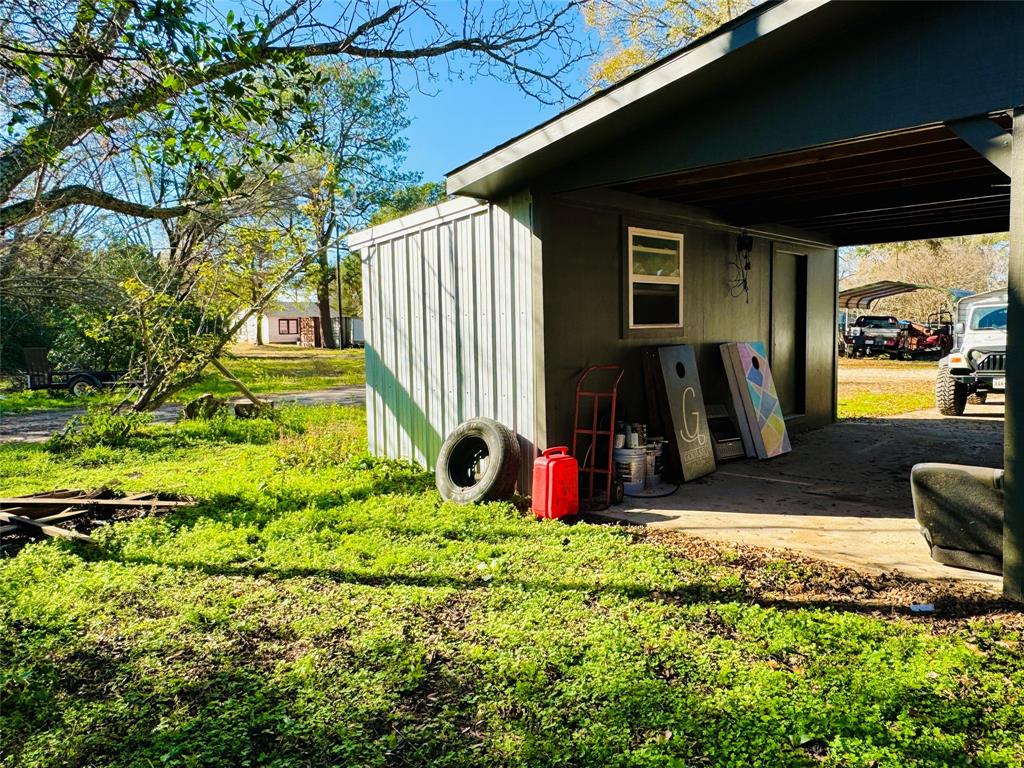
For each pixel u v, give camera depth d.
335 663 2.89
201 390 16.48
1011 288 3.35
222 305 11.04
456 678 2.77
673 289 6.94
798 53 3.87
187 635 3.17
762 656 2.92
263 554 4.32
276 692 2.68
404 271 7.11
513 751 2.30
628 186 5.84
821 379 9.79
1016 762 2.19
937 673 2.73
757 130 4.07
